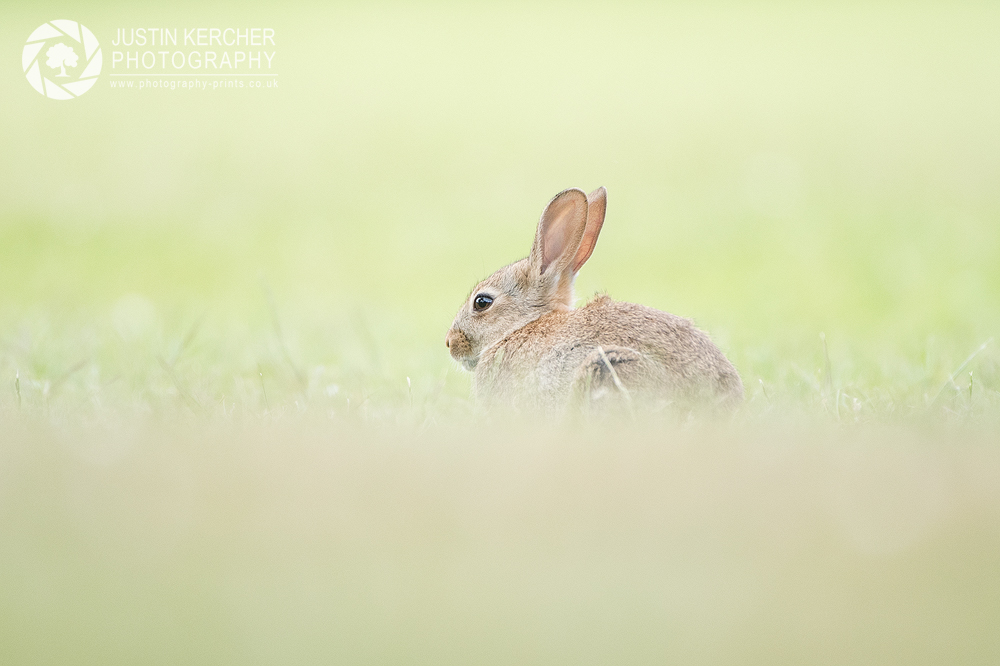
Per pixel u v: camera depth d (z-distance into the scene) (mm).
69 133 36125
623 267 23406
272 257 25344
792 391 10195
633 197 29469
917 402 9406
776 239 24875
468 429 8414
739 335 14977
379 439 7828
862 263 22500
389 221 28219
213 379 11070
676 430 7973
